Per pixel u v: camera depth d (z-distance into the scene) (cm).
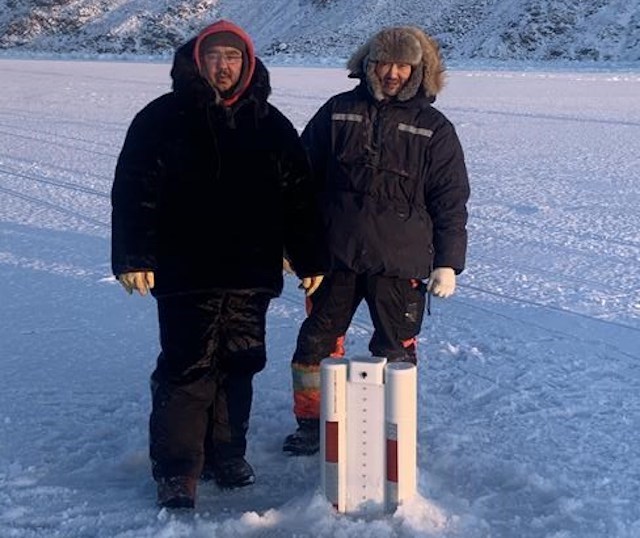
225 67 396
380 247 438
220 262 402
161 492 412
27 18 6600
